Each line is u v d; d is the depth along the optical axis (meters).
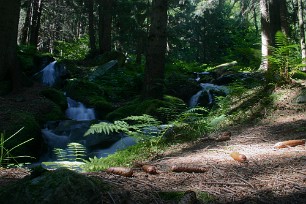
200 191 2.63
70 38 37.88
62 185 2.09
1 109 9.41
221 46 31.73
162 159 4.05
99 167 3.88
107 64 17.36
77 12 27.38
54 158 8.32
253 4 27.70
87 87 13.67
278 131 5.21
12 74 11.74
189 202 2.32
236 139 5.06
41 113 10.20
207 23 31.91
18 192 2.14
